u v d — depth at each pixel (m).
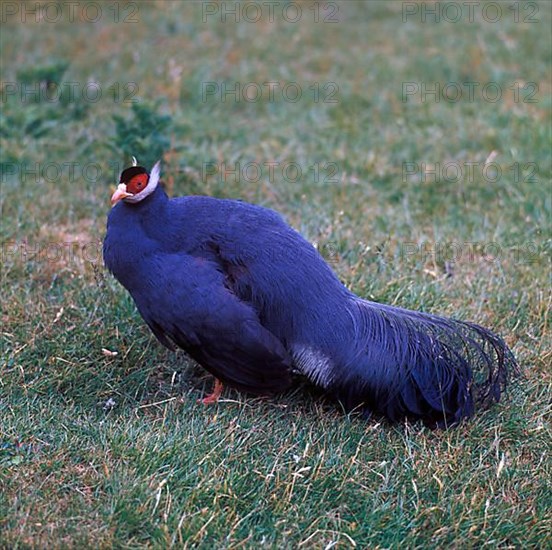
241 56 18.55
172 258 9.00
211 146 15.09
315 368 9.14
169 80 17.05
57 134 15.35
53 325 10.48
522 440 9.19
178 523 7.67
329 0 21.52
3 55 18.16
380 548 7.69
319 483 8.30
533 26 20.06
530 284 11.77
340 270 11.80
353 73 18.05
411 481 8.41
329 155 15.00
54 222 12.98
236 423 9.14
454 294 11.54
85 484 8.12
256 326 8.81
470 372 9.30
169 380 10.02
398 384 9.13
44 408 9.20
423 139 15.48
